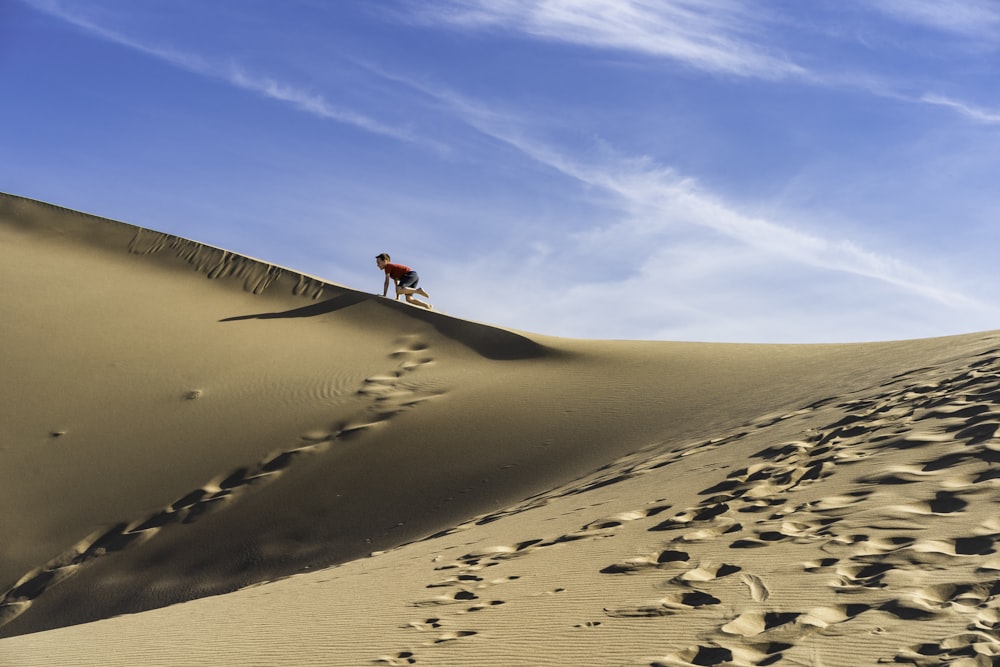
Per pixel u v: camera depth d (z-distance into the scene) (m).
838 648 3.42
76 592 11.88
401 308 19.45
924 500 5.14
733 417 11.61
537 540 6.89
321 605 5.95
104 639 5.72
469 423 14.37
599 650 3.89
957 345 11.43
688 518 6.13
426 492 12.59
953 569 4.01
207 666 4.56
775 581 4.35
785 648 3.53
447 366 17.06
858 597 3.90
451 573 6.27
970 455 5.76
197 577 11.70
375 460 13.71
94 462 14.51
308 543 11.94
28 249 23.33
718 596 4.32
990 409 6.75
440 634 4.54
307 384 16.52
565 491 10.16
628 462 10.84
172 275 22.45
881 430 7.28
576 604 4.66
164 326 19.36
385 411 15.19
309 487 13.30
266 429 15.04
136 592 11.55
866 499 5.43
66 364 17.44
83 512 13.41
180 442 14.90
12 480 14.15
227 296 21.36
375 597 5.87
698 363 15.72
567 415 14.03
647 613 4.27
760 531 5.31
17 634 11.26
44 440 15.10
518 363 16.84
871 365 12.22
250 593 7.95
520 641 4.21
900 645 3.34
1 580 12.30
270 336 18.94
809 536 4.98
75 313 19.70
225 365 17.50
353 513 12.39
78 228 24.69
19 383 16.69
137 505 13.44
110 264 22.94
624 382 15.16
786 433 8.63
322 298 20.69
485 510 11.32
